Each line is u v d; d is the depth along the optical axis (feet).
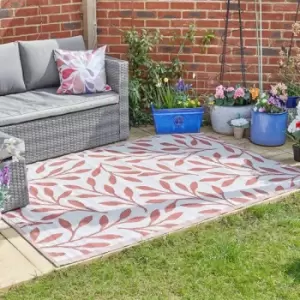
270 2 19.07
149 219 13.71
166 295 11.00
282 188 15.23
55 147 16.98
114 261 12.10
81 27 20.22
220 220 13.65
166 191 15.06
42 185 15.38
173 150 17.67
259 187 15.26
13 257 12.22
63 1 19.61
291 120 18.25
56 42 18.57
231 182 15.55
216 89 18.99
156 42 19.76
